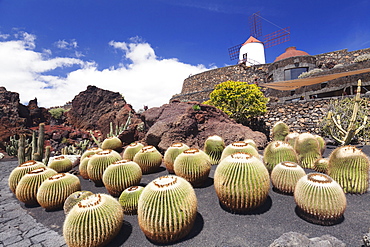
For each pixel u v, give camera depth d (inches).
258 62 1379.2
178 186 135.8
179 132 320.8
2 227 173.0
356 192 175.5
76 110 781.9
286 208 157.3
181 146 247.1
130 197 168.4
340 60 893.2
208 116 368.5
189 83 1251.2
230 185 147.4
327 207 131.6
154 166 258.2
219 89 542.3
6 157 550.3
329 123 378.0
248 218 148.0
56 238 152.6
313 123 473.1
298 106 499.8
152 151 260.7
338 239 120.0
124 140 461.1
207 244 125.3
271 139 525.0
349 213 148.6
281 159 200.5
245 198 145.9
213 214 156.6
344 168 178.4
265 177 150.9
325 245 106.2
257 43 1403.8
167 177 147.3
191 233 136.9
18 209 207.6
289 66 871.1
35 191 204.1
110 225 132.5
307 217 140.9
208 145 273.3
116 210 140.7
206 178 209.9
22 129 646.5
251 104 510.9
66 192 194.4
